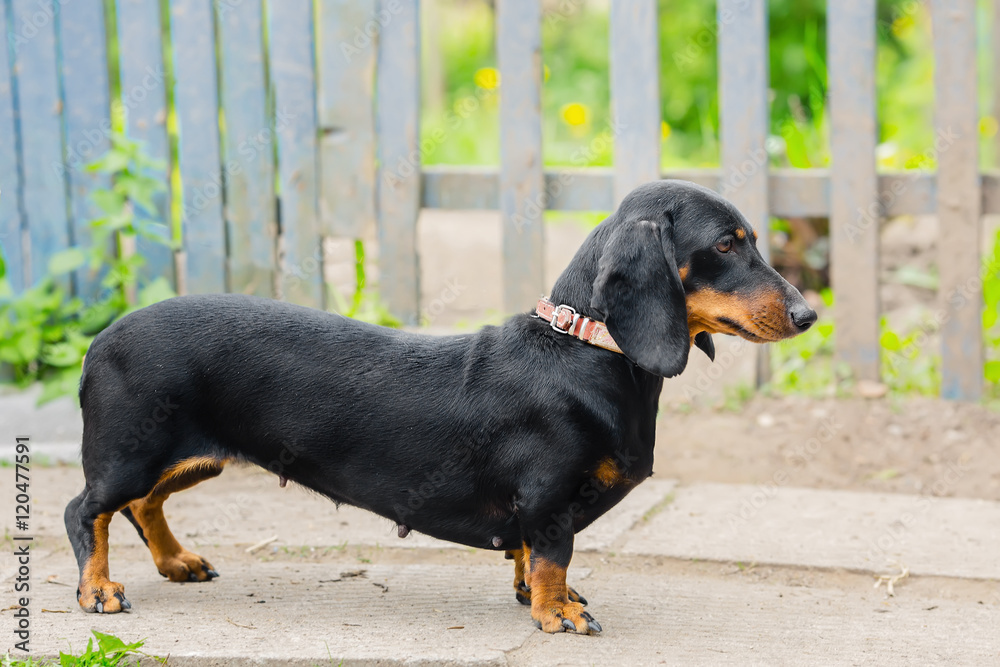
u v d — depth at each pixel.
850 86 7.15
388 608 4.62
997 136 11.30
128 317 4.47
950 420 6.96
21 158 7.46
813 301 8.91
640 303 4.03
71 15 7.33
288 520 5.86
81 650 4.07
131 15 7.27
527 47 7.20
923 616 4.63
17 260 7.56
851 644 4.30
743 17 7.12
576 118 11.84
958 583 5.03
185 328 4.38
